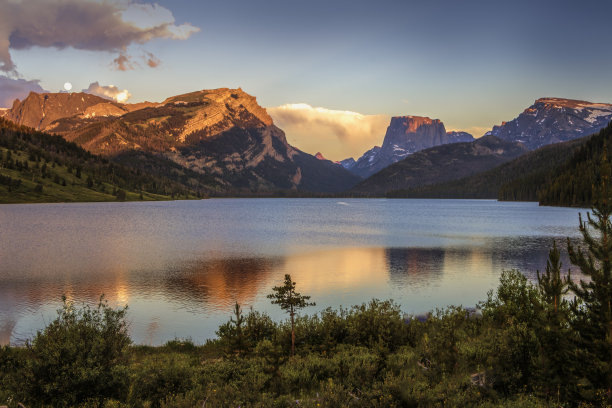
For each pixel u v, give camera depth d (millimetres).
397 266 61375
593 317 13047
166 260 65250
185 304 39438
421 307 38625
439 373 14852
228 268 58781
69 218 147125
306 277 53062
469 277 53188
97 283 48250
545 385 12719
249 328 23734
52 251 73438
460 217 180500
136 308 37938
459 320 24078
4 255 68375
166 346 25594
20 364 15070
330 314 25438
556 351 13016
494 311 25859
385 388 12477
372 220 164875
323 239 96812
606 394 11688
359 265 61938
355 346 20672
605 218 13094
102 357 13609
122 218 155625
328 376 16016
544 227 126938
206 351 23797
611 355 12203
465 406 11922
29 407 11859
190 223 142625
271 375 15148
